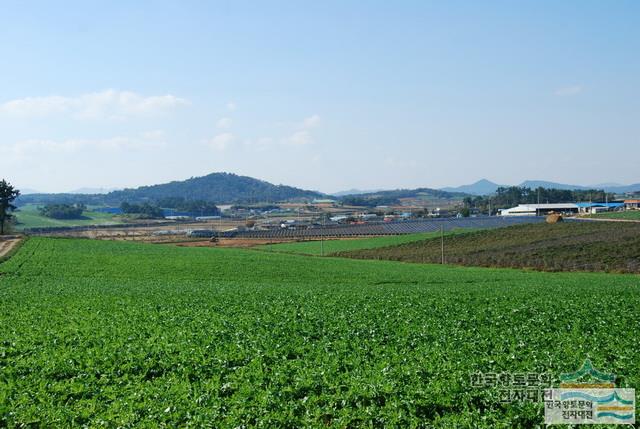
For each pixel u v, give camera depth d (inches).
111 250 3875.5
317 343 927.7
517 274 2810.0
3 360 854.5
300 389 679.7
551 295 1642.5
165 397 657.0
